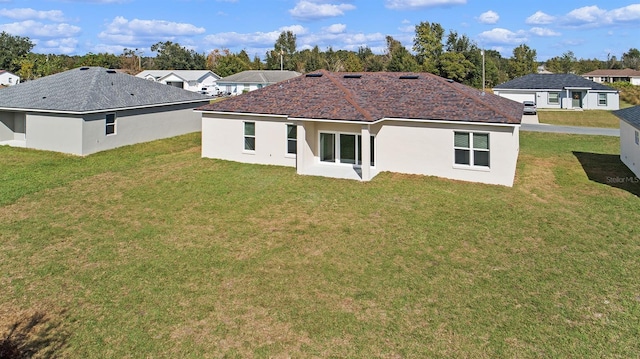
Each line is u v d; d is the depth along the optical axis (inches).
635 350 299.7
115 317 346.0
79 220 567.2
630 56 5315.0
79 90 1070.4
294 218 575.5
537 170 837.2
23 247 481.1
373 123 733.3
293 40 4798.2
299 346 310.5
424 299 371.2
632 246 474.3
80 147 976.3
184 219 572.4
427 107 787.4
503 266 430.9
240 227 544.1
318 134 857.5
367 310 355.6
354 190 697.6
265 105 888.9
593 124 1588.3
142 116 1147.3
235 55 4365.2
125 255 462.0
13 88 1164.5
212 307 360.2
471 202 631.2
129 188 716.7
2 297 376.5
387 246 482.9
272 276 414.6
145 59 5300.2
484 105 751.1
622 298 367.9
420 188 701.9
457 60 2883.9
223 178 776.3
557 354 297.3
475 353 300.0
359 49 4010.8
